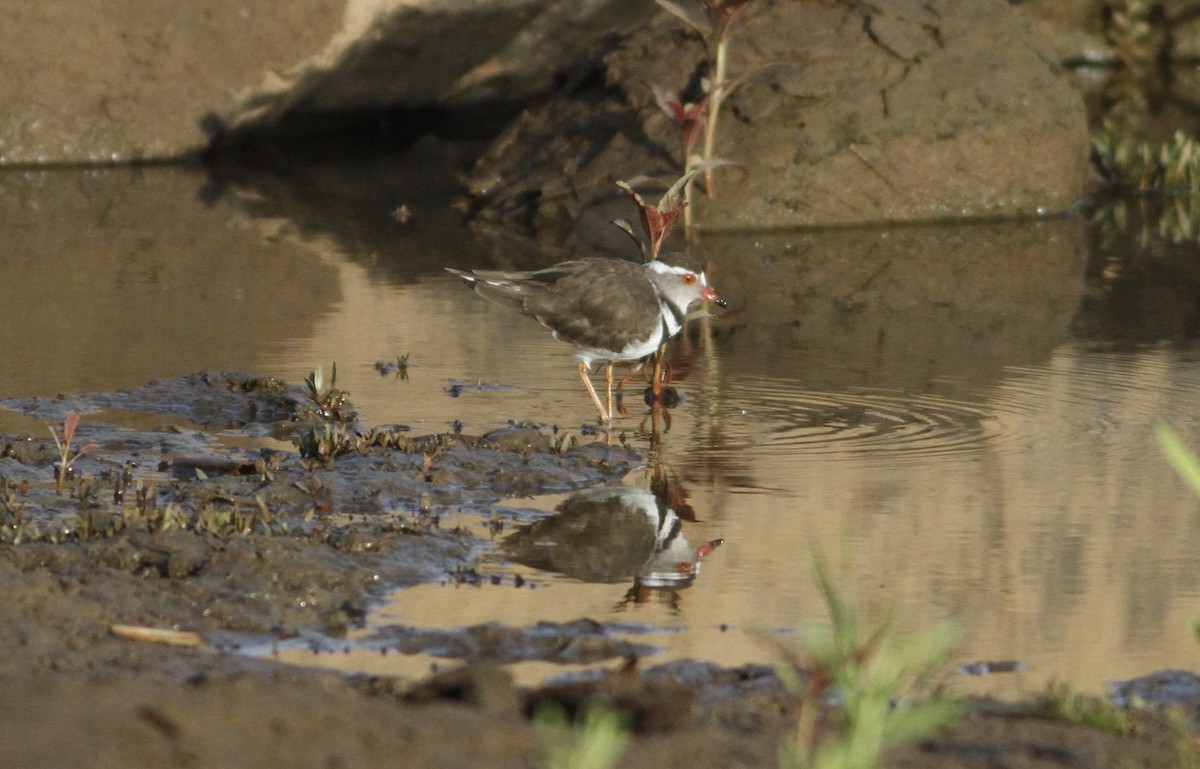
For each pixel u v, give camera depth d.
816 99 22.36
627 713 6.95
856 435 12.74
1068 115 23.41
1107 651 8.55
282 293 18.00
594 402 13.80
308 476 11.35
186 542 9.57
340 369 14.79
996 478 11.62
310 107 28.64
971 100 22.78
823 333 16.42
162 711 6.02
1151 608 9.18
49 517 10.38
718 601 9.32
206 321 16.58
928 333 16.39
